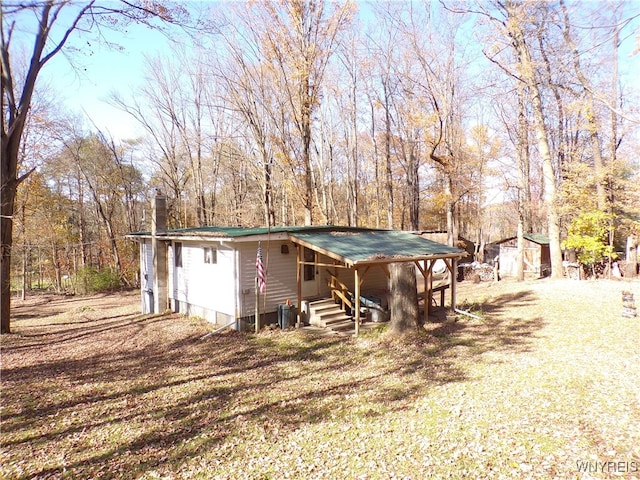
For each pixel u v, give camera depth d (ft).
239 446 19.61
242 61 68.23
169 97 97.91
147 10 32.86
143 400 25.68
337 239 45.21
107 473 17.52
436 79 73.20
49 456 19.02
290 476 16.85
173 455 18.93
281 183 87.97
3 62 36.91
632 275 67.67
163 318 51.57
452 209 80.02
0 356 36.35
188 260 51.44
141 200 122.01
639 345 30.78
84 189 111.55
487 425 19.70
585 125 59.62
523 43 42.11
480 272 85.10
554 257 67.67
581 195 63.93
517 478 15.26
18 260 96.78
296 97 67.62
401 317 38.83
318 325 44.32
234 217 105.19
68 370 32.04
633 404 20.40
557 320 41.04
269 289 45.19
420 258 40.52
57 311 67.41
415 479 15.93
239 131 94.58
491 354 31.89
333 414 22.77
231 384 28.30
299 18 64.13
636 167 66.03
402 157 108.78
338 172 139.13
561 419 19.57
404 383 26.96
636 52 23.73
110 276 99.60
